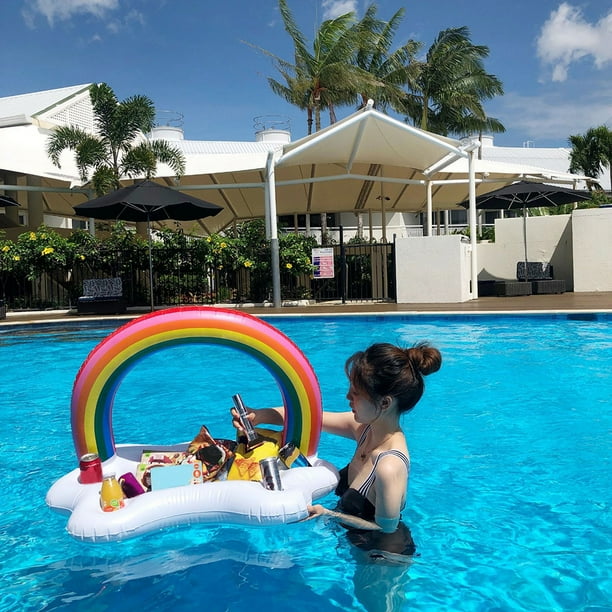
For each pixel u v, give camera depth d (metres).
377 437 2.53
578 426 4.52
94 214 13.56
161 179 18.59
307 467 2.94
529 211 32.53
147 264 15.25
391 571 2.32
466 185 20.11
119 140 17.83
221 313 2.96
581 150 30.34
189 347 8.91
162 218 14.38
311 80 28.23
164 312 2.96
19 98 24.36
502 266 18.84
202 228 25.02
